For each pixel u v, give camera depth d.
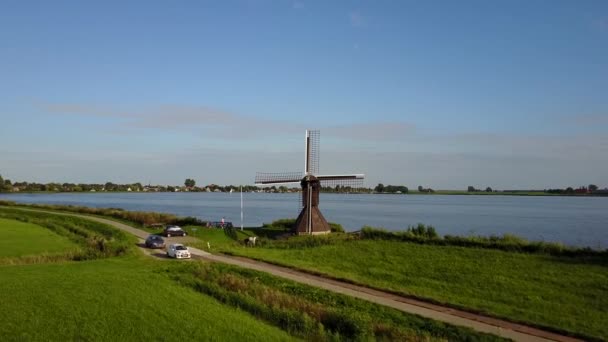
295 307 27.42
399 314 27.12
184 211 156.25
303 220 65.06
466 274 39.16
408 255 47.81
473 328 25.03
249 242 58.03
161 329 22.28
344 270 41.56
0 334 20.78
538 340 23.44
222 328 22.77
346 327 24.27
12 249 48.47
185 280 32.97
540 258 44.28
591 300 31.23
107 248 48.16
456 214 150.88
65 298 26.88
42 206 111.69
